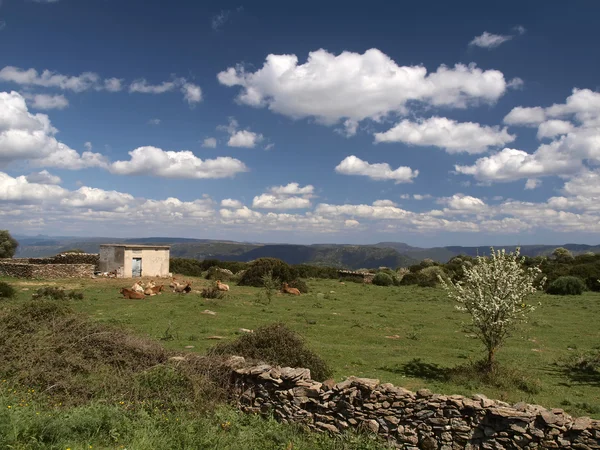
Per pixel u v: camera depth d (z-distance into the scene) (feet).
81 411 29.04
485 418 28.78
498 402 29.37
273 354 42.86
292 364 42.06
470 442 28.78
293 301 102.12
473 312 46.80
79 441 25.88
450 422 29.40
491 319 45.60
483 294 47.39
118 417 29.35
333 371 45.65
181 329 62.64
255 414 34.04
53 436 25.64
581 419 27.45
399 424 30.76
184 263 173.68
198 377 36.52
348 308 95.09
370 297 120.06
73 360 37.73
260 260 141.38
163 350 41.37
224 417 32.76
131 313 74.33
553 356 57.31
